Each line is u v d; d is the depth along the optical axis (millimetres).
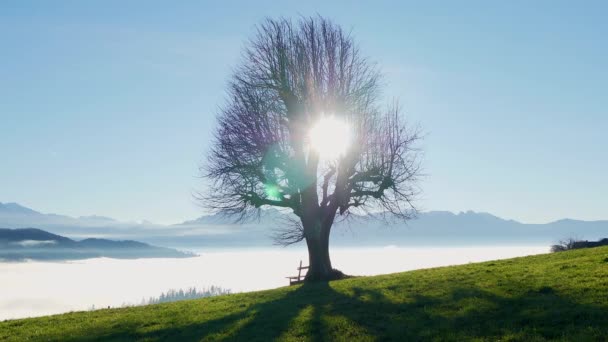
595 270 29562
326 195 49312
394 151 47625
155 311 35906
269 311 30734
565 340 19125
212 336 26219
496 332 21312
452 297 27688
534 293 26109
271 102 47875
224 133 48312
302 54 47938
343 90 48125
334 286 38156
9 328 33875
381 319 25703
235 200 48094
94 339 28141
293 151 47875
